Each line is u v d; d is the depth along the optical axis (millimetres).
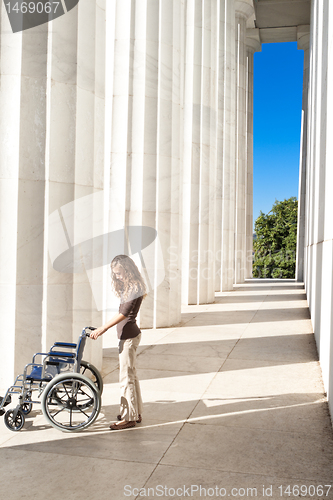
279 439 4035
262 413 4715
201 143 13953
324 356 5895
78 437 4086
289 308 13695
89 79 5777
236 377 6129
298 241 26922
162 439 4039
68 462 3586
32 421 4492
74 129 5523
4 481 3293
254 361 7051
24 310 5336
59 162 5418
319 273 7988
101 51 6043
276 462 3578
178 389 5574
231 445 3904
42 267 5344
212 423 4434
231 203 18844
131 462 3580
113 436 4109
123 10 9352
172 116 9742
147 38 9352
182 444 3928
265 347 8125
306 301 15625
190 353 7586
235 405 4973
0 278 5332
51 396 4215
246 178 25625
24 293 5332
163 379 6020
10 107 5305
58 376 4152
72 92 5531
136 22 9352
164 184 9594
